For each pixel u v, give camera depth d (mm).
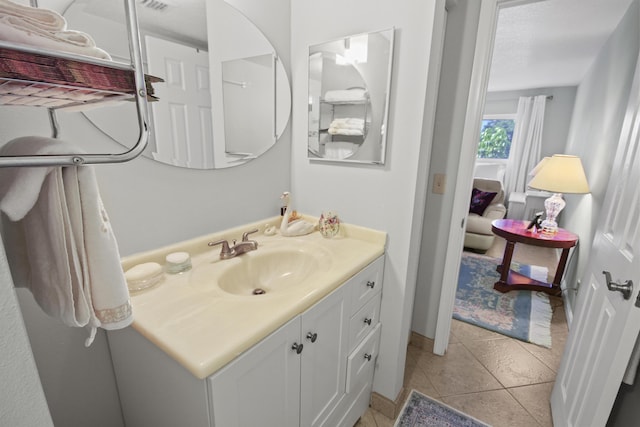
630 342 876
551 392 1561
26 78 362
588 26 2594
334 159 1394
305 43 1374
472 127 1551
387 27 1153
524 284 2627
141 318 753
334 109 1346
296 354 859
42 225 451
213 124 1162
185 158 1085
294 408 911
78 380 893
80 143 821
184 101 1055
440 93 1619
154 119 977
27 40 364
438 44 1101
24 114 713
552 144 5188
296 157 1536
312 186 1509
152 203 1016
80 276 475
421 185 1225
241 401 705
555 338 2035
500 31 2781
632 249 925
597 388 999
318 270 1095
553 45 3107
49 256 463
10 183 410
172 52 996
